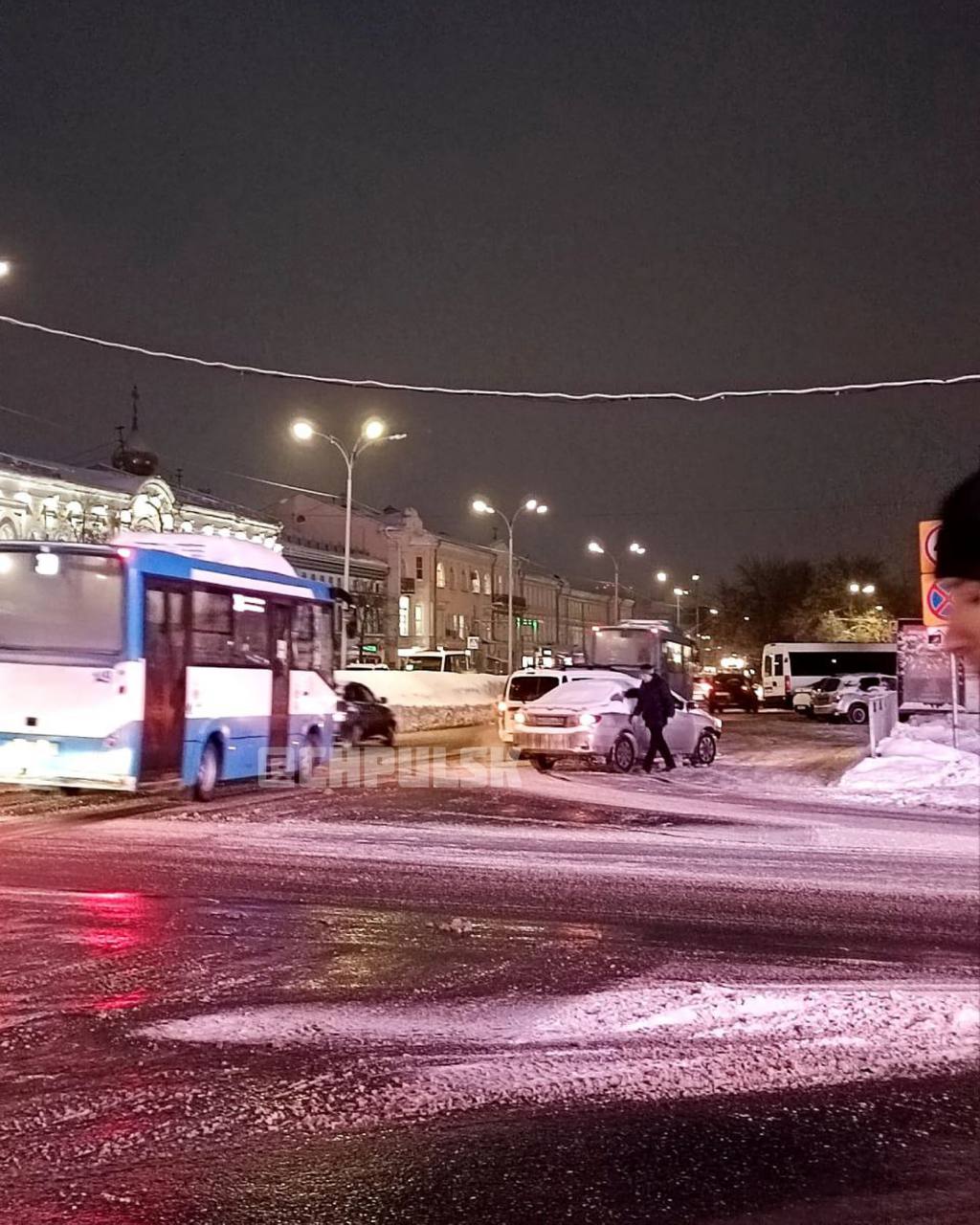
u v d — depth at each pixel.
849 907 10.69
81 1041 6.82
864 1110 5.93
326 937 9.36
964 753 22.95
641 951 9.02
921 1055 6.74
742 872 12.42
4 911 10.12
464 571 89.00
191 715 17.02
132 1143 5.47
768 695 67.38
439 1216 4.80
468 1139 5.55
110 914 10.09
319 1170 5.21
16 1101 5.95
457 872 12.28
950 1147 5.48
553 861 12.97
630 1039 6.97
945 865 12.96
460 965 8.59
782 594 110.56
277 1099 6.01
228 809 17.17
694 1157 5.37
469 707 45.00
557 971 8.44
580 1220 4.76
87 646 15.66
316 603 21.48
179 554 17.23
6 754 15.72
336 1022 7.23
